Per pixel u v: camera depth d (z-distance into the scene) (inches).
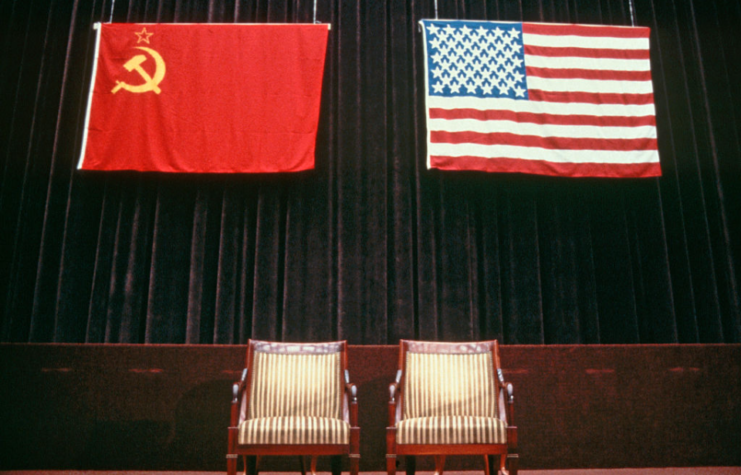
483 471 168.4
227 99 204.4
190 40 209.0
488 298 200.1
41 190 207.2
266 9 223.5
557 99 207.5
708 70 227.5
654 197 212.8
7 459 161.9
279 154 200.2
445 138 200.4
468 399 146.6
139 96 203.6
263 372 146.6
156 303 196.2
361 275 198.5
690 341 203.0
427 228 204.2
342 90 214.8
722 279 209.8
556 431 168.6
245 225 202.8
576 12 229.0
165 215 203.8
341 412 144.9
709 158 219.9
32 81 215.2
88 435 164.1
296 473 165.6
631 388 172.2
